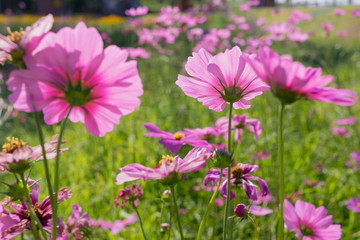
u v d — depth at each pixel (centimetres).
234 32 386
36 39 42
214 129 83
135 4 999
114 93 44
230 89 50
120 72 43
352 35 461
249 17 489
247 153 155
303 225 53
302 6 614
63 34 42
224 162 48
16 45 42
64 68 42
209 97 53
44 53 42
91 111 45
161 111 232
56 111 45
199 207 135
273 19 512
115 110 45
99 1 1150
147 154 170
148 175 49
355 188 158
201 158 49
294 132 219
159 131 66
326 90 42
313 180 147
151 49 302
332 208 144
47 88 42
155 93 258
